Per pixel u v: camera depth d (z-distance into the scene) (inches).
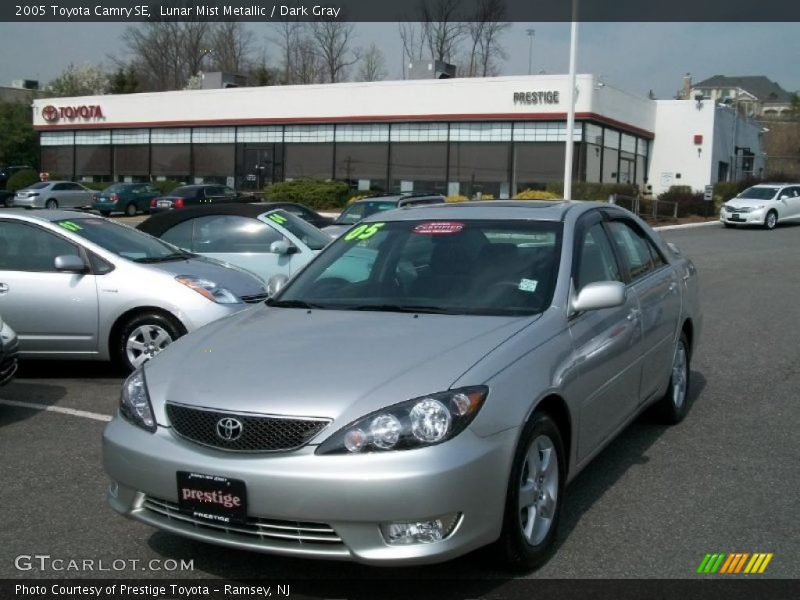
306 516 139.2
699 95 1555.1
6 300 305.6
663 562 164.2
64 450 233.1
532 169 1396.4
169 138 1713.8
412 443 139.3
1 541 176.2
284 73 2605.8
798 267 710.5
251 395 148.3
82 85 2945.4
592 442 186.7
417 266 198.7
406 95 1469.0
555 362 166.7
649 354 220.8
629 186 1259.2
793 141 2952.8
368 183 1530.5
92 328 306.2
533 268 189.6
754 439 242.5
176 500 148.8
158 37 2677.2
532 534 159.8
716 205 1471.5
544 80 1360.7
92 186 1739.7
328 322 179.9
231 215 420.5
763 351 368.5
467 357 154.9
